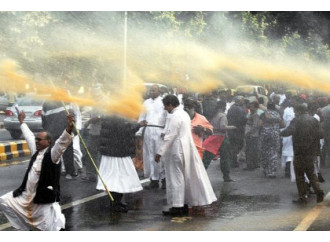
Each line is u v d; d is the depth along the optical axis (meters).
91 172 12.48
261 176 14.03
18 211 7.25
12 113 20.34
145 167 12.18
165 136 9.23
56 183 7.27
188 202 9.41
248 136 15.26
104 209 9.69
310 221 8.93
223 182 12.98
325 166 16.25
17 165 14.88
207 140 12.71
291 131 11.66
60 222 7.34
